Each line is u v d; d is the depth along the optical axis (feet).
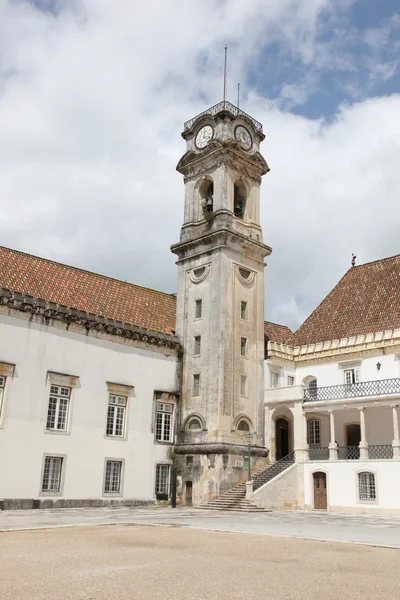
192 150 138.72
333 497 109.19
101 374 109.60
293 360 137.08
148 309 132.57
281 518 85.81
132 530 60.23
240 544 49.57
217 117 134.41
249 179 136.77
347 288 145.28
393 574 35.68
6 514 81.35
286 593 29.68
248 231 132.16
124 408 112.98
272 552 44.75
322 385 130.72
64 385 103.35
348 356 127.03
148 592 29.30
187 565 37.68
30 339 99.86
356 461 107.86
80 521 70.85
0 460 92.38
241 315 126.52
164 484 116.78
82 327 108.27
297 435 118.11
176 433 121.08
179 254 134.62
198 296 127.44
